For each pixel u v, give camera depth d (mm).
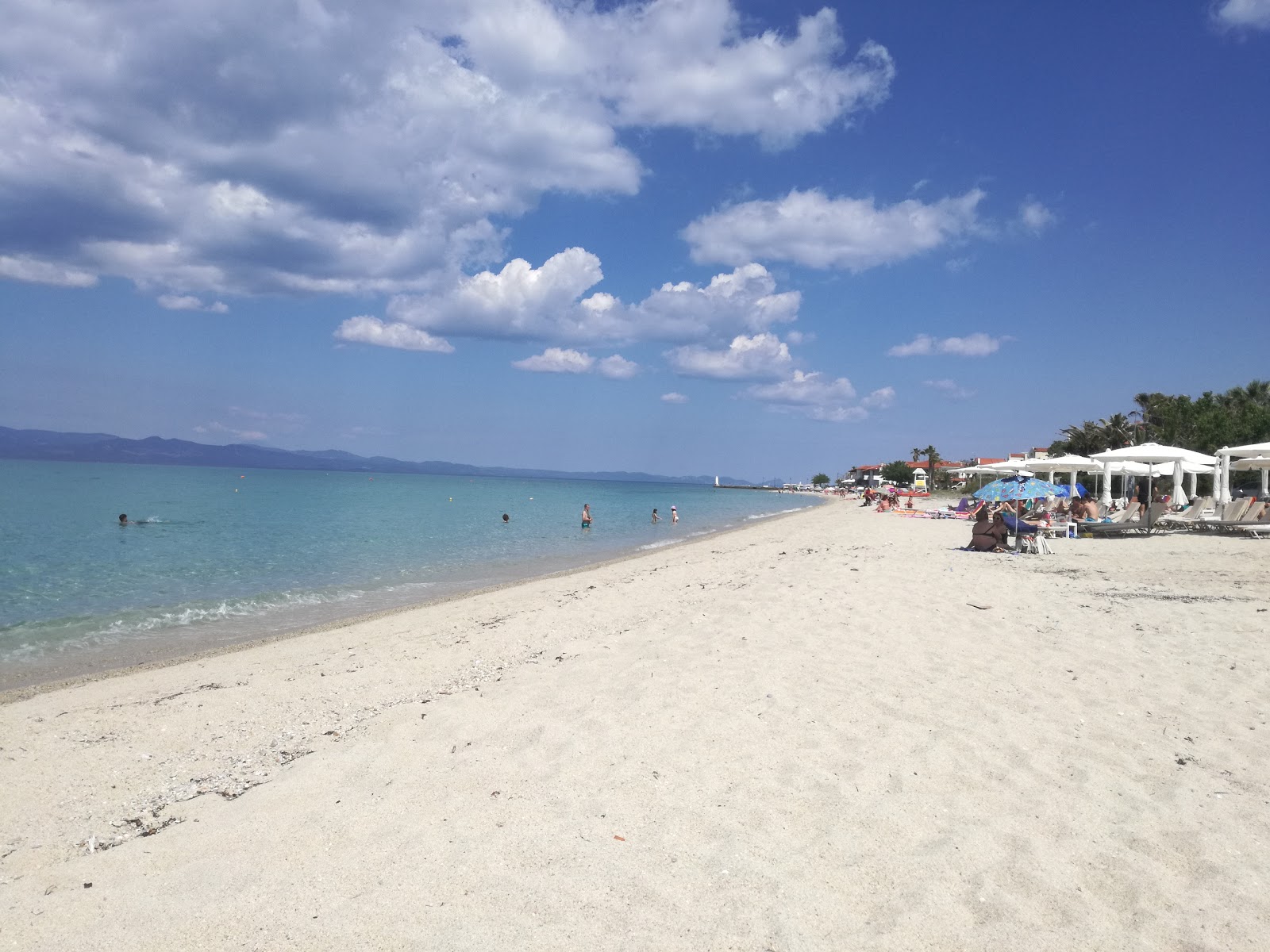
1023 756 4723
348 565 20844
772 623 8664
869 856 3545
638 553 24453
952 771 4496
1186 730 5168
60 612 13359
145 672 9023
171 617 12828
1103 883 3316
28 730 6516
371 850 3717
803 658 7094
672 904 3162
